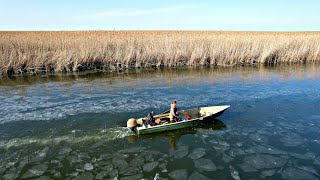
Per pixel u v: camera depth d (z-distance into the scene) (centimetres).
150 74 2728
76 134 1330
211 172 1044
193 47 3341
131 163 1105
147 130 1310
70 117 1532
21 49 3039
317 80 2423
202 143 1258
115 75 2692
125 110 1638
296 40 3809
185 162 1109
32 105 1741
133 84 2288
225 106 1503
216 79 2472
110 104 1748
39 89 2152
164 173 1040
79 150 1195
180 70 2928
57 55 2888
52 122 1465
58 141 1266
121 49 3241
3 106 1725
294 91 2056
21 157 1141
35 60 2827
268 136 1316
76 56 2889
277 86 2212
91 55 2969
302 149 1198
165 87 2184
